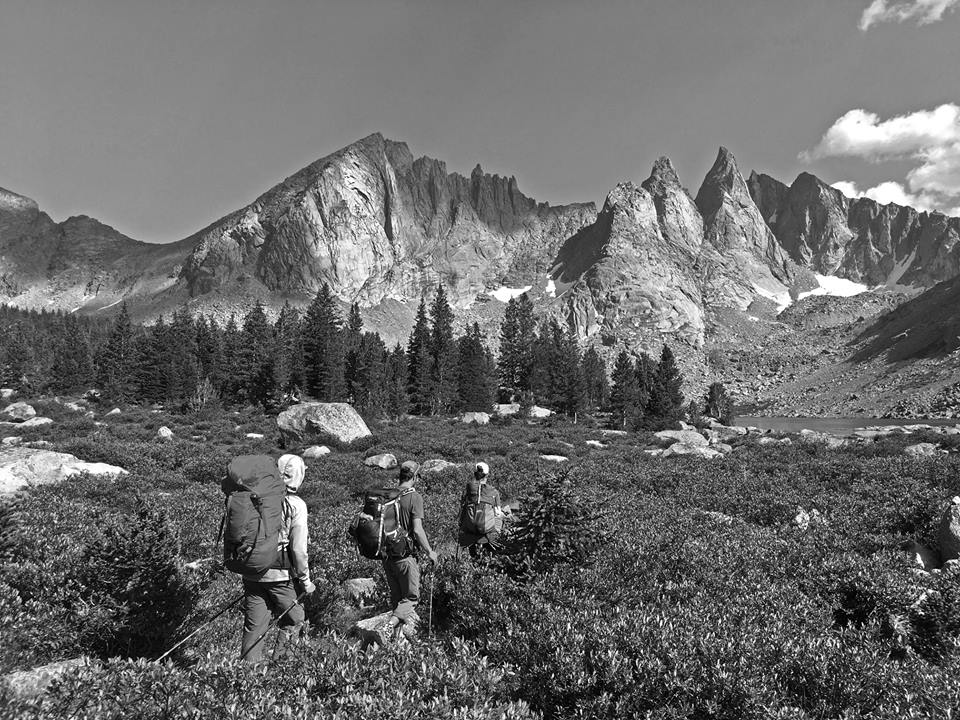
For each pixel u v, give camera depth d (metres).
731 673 5.55
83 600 6.58
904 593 8.22
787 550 11.10
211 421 58.28
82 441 27.19
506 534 9.36
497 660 6.24
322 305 125.62
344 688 4.92
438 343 121.44
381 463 29.83
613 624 6.45
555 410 102.19
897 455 28.03
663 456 33.78
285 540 5.87
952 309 194.25
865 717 5.45
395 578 7.22
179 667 5.75
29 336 145.12
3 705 4.41
